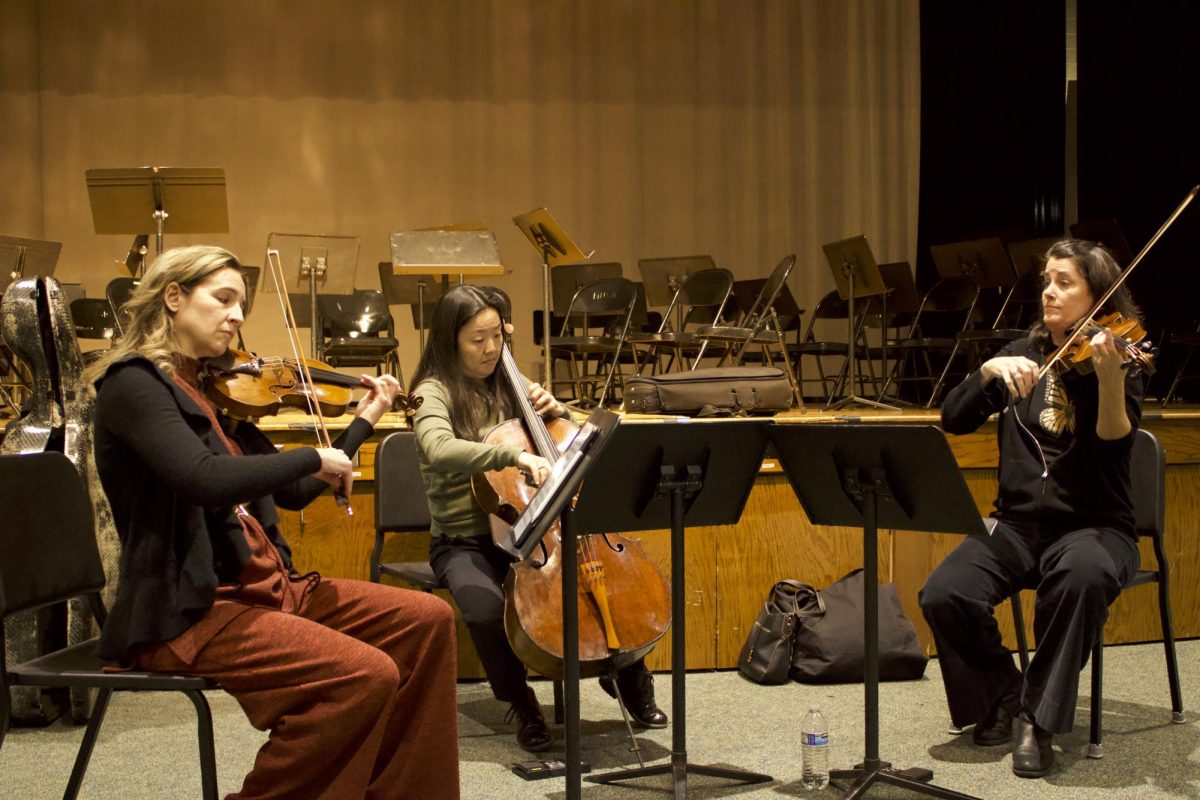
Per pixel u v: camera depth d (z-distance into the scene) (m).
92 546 2.20
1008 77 7.41
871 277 5.70
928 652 3.75
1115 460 2.71
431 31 7.81
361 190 7.76
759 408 4.34
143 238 5.61
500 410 2.92
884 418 4.05
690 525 2.47
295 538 3.54
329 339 6.17
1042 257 3.14
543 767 2.66
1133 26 6.73
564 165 7.94
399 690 2.11
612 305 6.12
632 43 7.97
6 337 3.12
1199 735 2.94
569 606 2.21
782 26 8.05
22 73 7.40
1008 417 2.95
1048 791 2.54
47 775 2.66
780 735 2.96
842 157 8.08
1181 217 6.50
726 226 8.05
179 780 2.62
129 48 7.52
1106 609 2.63
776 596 3.56
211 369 2.16
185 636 1.92
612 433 2.10
